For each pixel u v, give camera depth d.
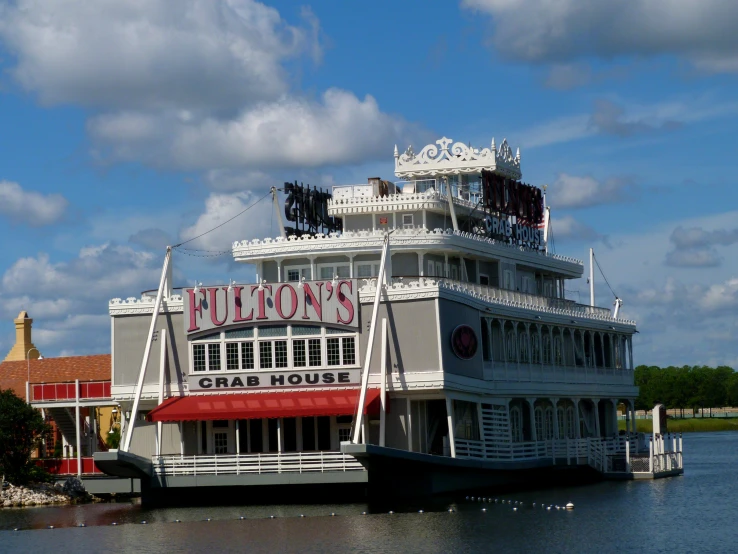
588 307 97.50
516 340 84.25
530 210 96.00
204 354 76.06
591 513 66.69
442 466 72.44
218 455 72.69
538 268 95.12
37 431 87.25
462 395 75.69
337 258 82.19
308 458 70.88
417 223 86.50
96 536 62.59
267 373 75.06
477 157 92.94
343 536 59.41
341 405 72.56
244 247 82.62
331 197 93.12
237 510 70.44
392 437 73.94
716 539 57.78
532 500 73.12
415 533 59.91
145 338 77.69
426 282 73.12
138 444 78.25
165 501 74.88
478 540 57.88
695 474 94.38
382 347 73.31
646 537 58.50
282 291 75.19
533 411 85.62
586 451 88.25
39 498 83.62
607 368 98.38
